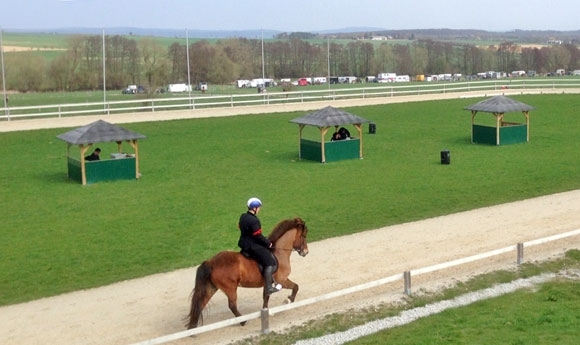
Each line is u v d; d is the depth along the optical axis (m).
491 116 62.56
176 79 111.19
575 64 158.38
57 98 85.19
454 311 19.12
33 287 22.00
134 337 17.50
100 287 21.80
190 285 21.69
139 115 62.88
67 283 22.30
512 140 49.31
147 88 93.81
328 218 30.03
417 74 141.12
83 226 29.34
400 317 18.75
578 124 57.06
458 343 16.73
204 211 31.70
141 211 31.84
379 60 151.50
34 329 18.27
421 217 29.84
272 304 19.72
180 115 63.38
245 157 45.56
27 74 93.88
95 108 75.19
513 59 159.38
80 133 38.06
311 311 19.12
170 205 32.94
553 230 26.56
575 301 19.78
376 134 54.44
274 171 40.94
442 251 24.27
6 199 34.56
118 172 38.88
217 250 25.77
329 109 44.12
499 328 17.72
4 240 27.39
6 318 19.23
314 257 24.03
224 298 20.45
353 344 17.06
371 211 31.11
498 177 38.03
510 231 26.67
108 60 102.75
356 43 193.62
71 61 100.75
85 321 18.73
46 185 37.72
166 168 42.19
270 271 17.64
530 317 18.42
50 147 49.06
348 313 18.91
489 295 20.39
